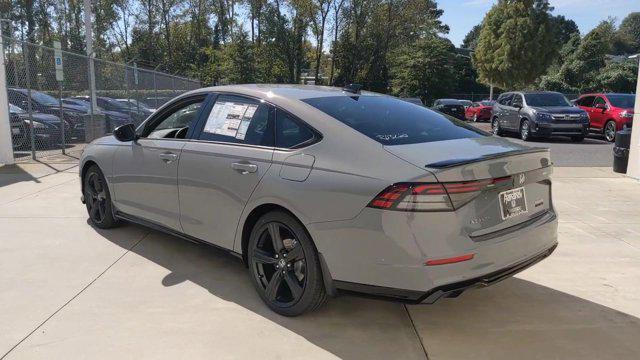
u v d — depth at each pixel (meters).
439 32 65.94
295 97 4.01
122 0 56.78
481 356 3.28
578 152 14.19
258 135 3.98
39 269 4.55
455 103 32.62
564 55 54.59
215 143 4.25
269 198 3.68
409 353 3.30
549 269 4.80
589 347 3.40
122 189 5.17
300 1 49.38
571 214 6.82
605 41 51.91
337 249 3.32
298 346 3.35
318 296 3.55
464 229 3.14
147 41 57.84
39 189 7.88
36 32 57.16
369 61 52.56
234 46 45.34
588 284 4.45
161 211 4.73
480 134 4.09
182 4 56.81
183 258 4.88
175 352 3.24
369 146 3.41
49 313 3.73
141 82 19.58
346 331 3.56
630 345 3.43
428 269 3.05
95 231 5.65
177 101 4.86
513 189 3.46
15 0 55.34
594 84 50.78
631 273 4.71
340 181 3.32
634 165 9.45
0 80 10.02
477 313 3.88
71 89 15.95
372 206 3.15
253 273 3.92
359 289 3.28
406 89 53.09
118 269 4.59
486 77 43.72
